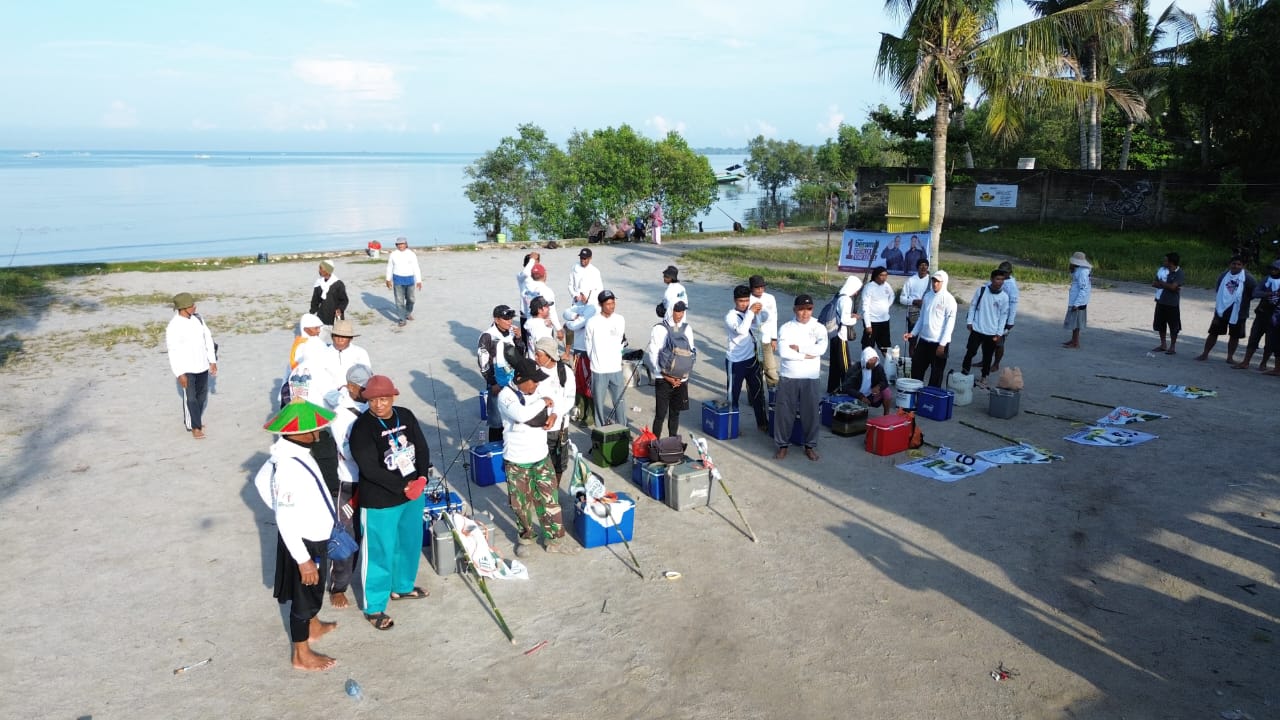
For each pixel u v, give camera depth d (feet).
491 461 28.45
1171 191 107.86
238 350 48.65
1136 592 21.43
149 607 20.56
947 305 36.78
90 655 18.47
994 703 17.03
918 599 21.17
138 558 23.13
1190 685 17.57
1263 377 43.24
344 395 23.89
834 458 31.42
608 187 184.24
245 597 21.13
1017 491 28.07
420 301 64.90
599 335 31.22
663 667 18.29
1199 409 37.40
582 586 21.86
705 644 19.17
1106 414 37.01
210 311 59.77
